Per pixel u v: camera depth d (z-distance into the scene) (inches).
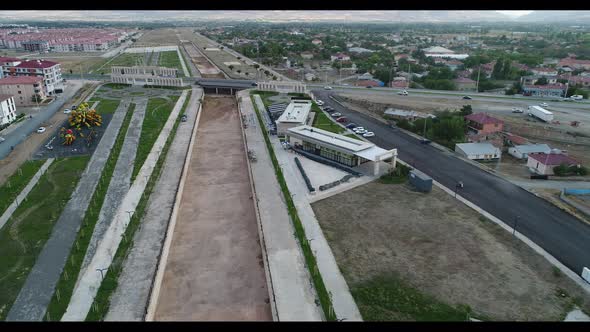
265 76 7613.2
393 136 4045.3
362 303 1729.8
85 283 1849.2
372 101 5398.6
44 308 1704.0
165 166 3193.9
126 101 5408.5
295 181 2933.1
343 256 2057.1
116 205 2549.2
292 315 1657.2
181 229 2417.6
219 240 2304.4
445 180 2974.9
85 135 3932.1
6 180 2908.5
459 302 1738.4
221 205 2719.0
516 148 3563.0
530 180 2977.4
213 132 4419.3
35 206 2532.0
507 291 1806.1
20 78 5305.1
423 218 2426.2
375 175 3043.8
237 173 3265.3
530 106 4845.0
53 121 4446.4
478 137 3937.0
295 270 1931.6
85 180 2910.9
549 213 2476.6
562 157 3137.3
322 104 5295.3
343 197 2699.3
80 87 6353.3
